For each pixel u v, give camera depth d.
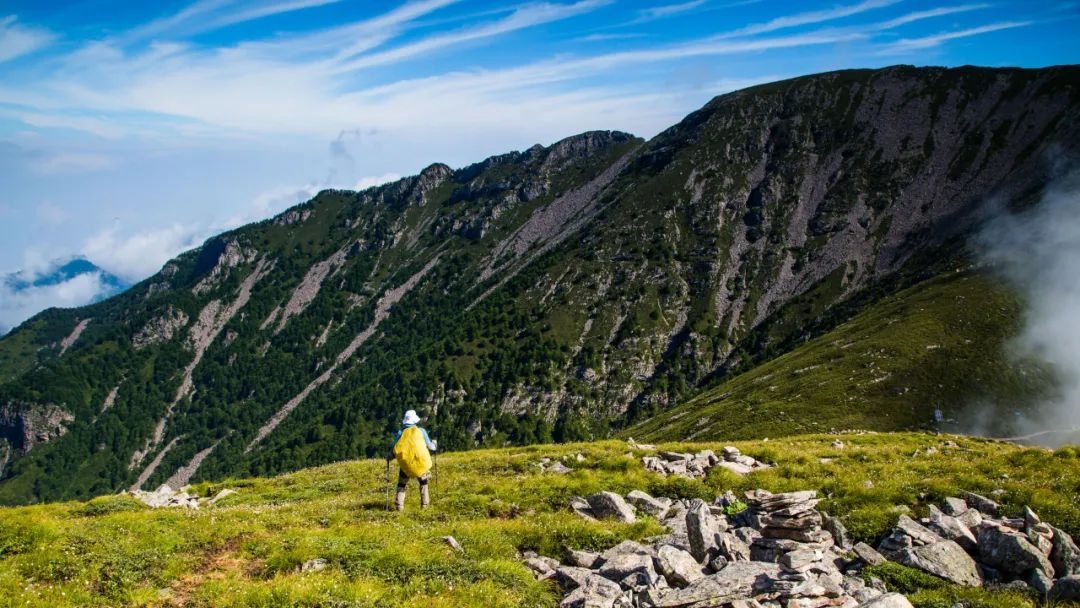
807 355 197.00
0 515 20.41
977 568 14.97
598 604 13.23
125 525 18.95
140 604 14.27
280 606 13.38
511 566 15.63
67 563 15.73
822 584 13.22
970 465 24.55
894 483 21.17
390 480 31.14
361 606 13.45
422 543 17.03
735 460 28.97
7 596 13.59
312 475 36.25
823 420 146.50
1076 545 16.22
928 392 151.62
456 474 30.31
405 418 22.88
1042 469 23.30
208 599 14.27
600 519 20.42
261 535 18.14
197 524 19.28
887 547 16.25
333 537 17.62
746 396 176.12
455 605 13.70
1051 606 13.05
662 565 14.62
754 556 16.06
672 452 30.72
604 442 37.62
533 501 22.91
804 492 17.56
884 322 197.62
